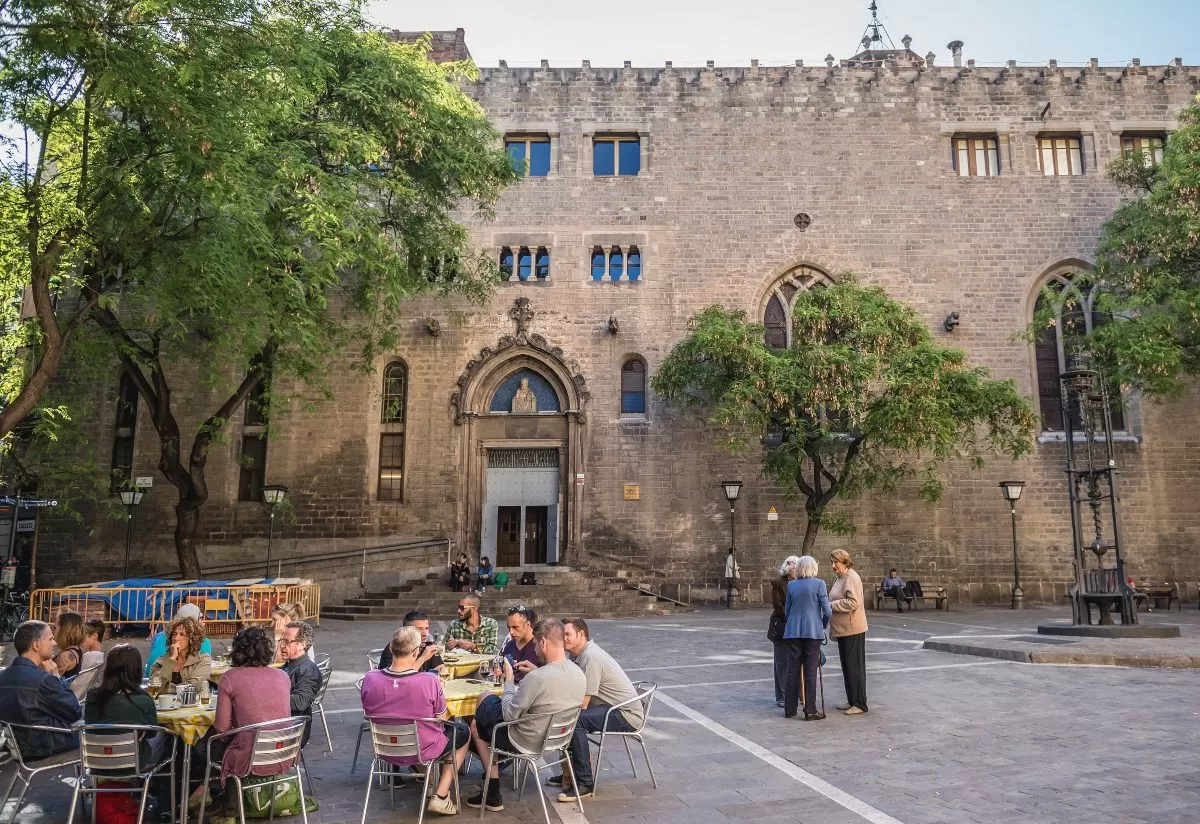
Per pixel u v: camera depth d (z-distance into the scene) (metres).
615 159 32.09
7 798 7.00
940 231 31.03
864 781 7.46
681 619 24.11
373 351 26.98
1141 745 8.35
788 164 31.52
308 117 21.16
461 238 26.11
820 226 31.11
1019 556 29.03
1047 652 13.65
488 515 30.38
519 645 9.36
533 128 31.84
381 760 7.34
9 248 15.17
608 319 30.55
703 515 29.31
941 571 28.91
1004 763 7.87
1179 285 25.19
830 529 25.62
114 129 13.91
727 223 31.20
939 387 23.66
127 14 12.02
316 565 29.19
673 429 29.84
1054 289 30.88
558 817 6.76
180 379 30.22
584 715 7.66
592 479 29.61
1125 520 29.02
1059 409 30.25
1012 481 27.77
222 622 19.33
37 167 13.60
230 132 13.88
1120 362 24.69
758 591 28.75
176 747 6.96
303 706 7.73
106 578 29.11
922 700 11.01
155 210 15.93
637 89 32.09
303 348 23.89
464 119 24.02
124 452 30.19
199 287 16.08
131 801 6.80
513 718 6.89
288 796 6.90
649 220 31.27
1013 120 31.66
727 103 31.95
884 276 30.81
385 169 24.19
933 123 31.67
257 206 16.53
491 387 30.69
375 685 6.84
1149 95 31.67
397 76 21.84
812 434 25.28
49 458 29.16
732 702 11.36
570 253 31.11
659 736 9.48
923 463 29.45
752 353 24.80
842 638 10.50
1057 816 6.38
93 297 16.23
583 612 25.47
